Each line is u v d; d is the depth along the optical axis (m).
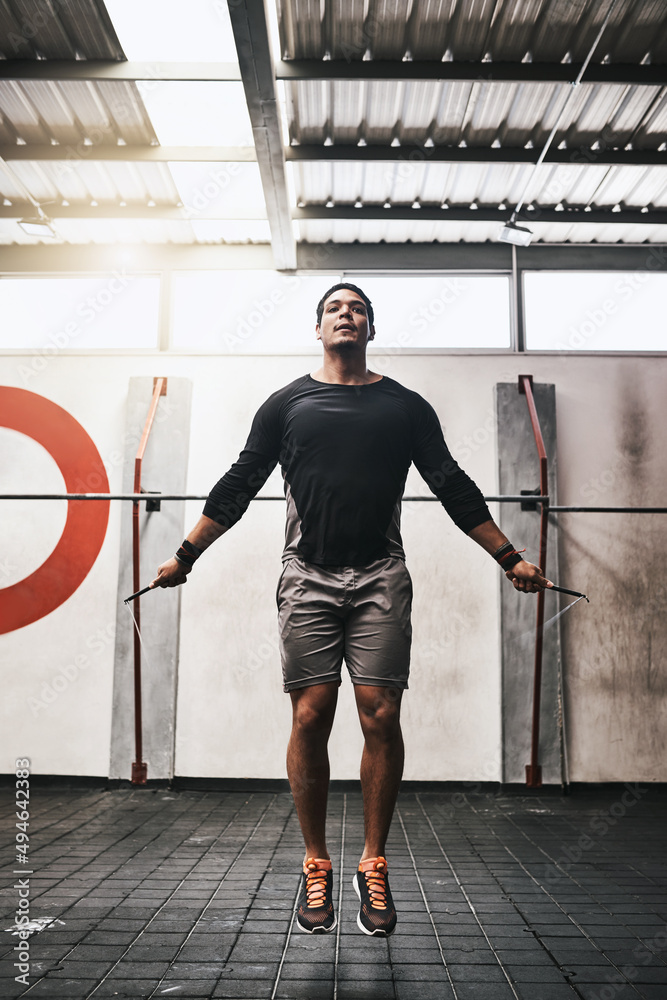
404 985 1.65
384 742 1.61
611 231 4.43
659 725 4.22
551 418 4.34
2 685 4.26
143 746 4.14
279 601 1.70
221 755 4.17
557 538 4.28
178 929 1.98
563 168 3.93
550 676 4.17
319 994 1.59
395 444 1.68
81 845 2.92
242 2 2.67
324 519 1.64
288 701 4.21
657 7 3.00
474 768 4.14
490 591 4.27
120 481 4.39
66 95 3.49
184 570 1.77
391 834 3.19
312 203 4.27
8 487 4.40
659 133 3.72
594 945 1.91
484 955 1.83
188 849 2.87
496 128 3.71
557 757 4.11
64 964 1.73
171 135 3.73
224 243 4.61
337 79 3.26
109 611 4.30
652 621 4.29
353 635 1.64
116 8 3.00
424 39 3.17
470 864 2.71
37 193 4.20
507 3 3.01
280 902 2.22
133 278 4.62
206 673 4.23
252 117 3.29
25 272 4.60
